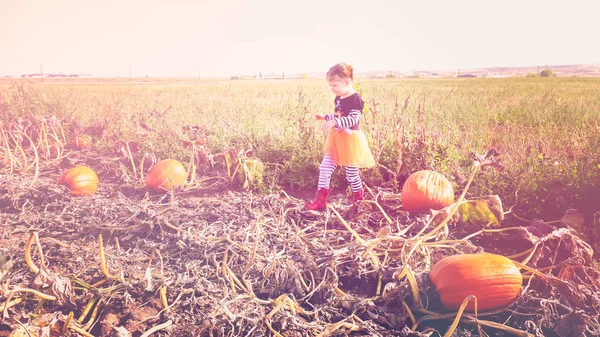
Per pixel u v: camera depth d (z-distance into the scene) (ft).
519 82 175.52
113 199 19.10
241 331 9.77
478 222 15.23
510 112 40.37
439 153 20.54
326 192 16.93
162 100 56.90
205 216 16.58
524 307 10.54
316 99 47.21
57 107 34.47
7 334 9.64
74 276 11.73
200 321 10.23
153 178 19.93
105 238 15.16
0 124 26.32
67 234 15.49
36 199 19.27
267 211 17.08
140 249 14.20
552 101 47.62
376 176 20.47
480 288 10.14
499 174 18.01
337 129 16.58
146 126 26.63
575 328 9.57
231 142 26.25
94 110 38.52
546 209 16.55
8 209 18.12
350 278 12.21
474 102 51.98
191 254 13.52
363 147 16.53
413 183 16.07
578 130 26.84
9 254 13.52
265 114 34.17
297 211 16.92
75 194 19.45
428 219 14.46
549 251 12.34
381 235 13.61
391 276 11.82
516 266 11.25
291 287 11.50
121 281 11.43
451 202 15.98
